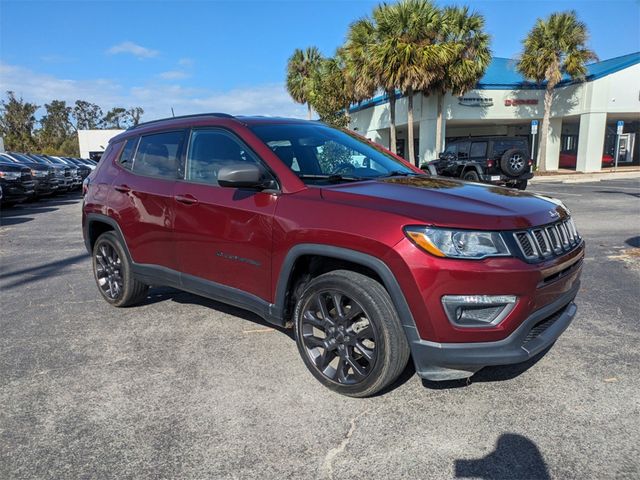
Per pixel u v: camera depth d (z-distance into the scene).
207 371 3.43
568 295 3.05
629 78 26.83
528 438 2.60
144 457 2.50
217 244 3.57
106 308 4.84
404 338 2.76
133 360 3.62
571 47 24.84
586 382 3.17
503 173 15.38
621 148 35.16
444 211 2.70
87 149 50.34
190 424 2.79
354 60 23.20
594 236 8.06
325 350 3.09
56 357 3.70
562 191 16.67
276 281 3.21
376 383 2.84
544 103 28.00
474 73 22.86
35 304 5.02
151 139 4.42
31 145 62.59
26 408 2.98
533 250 2.69
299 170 3.38
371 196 2.94
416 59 21.55
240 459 2.48
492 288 2.54
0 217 12.73
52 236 9.41
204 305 4.85
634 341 3.78
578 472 2.33
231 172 3.10
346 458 2.47
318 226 2.93
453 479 2.30
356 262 2.78
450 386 3.14
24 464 2.46
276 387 3.18
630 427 2.68
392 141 24.97
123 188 4.45
